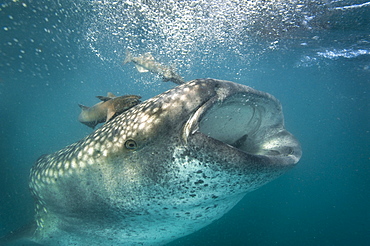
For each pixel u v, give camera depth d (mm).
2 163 5770
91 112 2764
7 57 14258
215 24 10359
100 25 10883
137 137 1719
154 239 2506
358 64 16484
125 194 1934
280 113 2344
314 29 10750
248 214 9828
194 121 1584
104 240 2529
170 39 12164
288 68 21219
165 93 1797
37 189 2430
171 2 8398
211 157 1601
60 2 8664
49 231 2725
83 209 2213
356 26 9945
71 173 2047
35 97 30094
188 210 2006
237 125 2209
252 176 1755
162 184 1780
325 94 38094
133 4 8750
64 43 13133
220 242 7074
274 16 9391
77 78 23844
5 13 9266
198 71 21719
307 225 9328
